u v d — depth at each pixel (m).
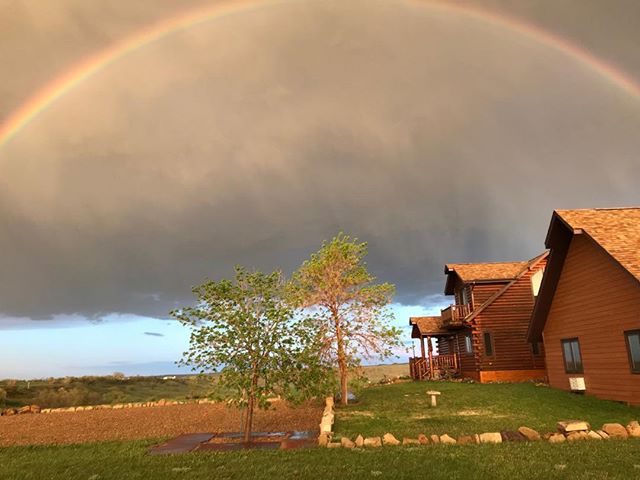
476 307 33.38
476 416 16.09
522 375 30.91
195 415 21.23
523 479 7.70
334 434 13.45
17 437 16.50
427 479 7.91
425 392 24.16
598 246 19.17
